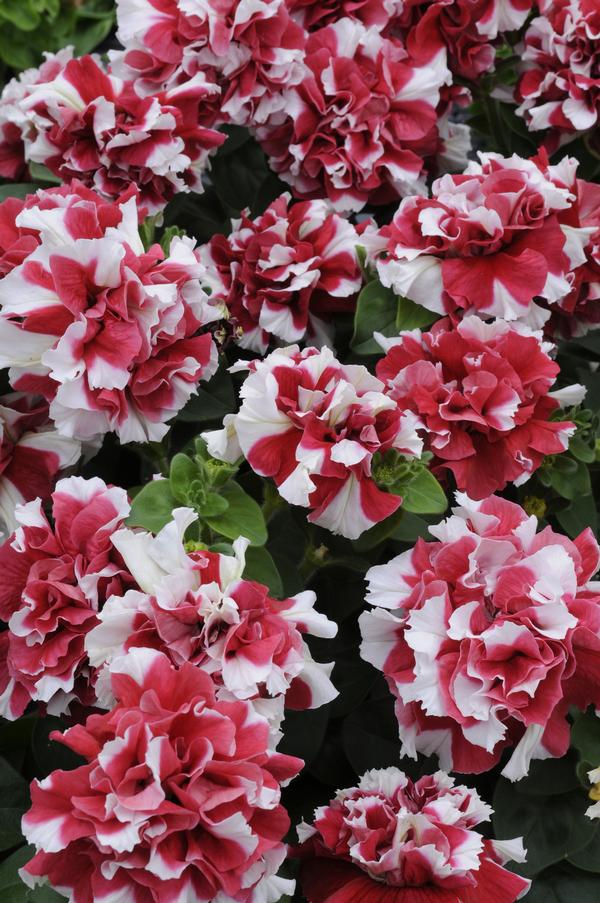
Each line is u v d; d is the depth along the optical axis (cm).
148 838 57
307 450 64
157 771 57
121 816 56
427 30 83
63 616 63
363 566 70
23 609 63
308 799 72
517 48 88
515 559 64
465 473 69
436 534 65
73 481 64
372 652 65
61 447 69
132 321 65
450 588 64
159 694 59
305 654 63
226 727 58
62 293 64
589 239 75
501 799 69
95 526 64
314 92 80
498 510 66
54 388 67
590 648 63
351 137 80
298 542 72
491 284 71
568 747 67
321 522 65
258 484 73
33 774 71
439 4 82
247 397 64
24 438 70
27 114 77
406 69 80
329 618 73
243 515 67
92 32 142
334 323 79
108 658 62
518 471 69
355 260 75
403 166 80
